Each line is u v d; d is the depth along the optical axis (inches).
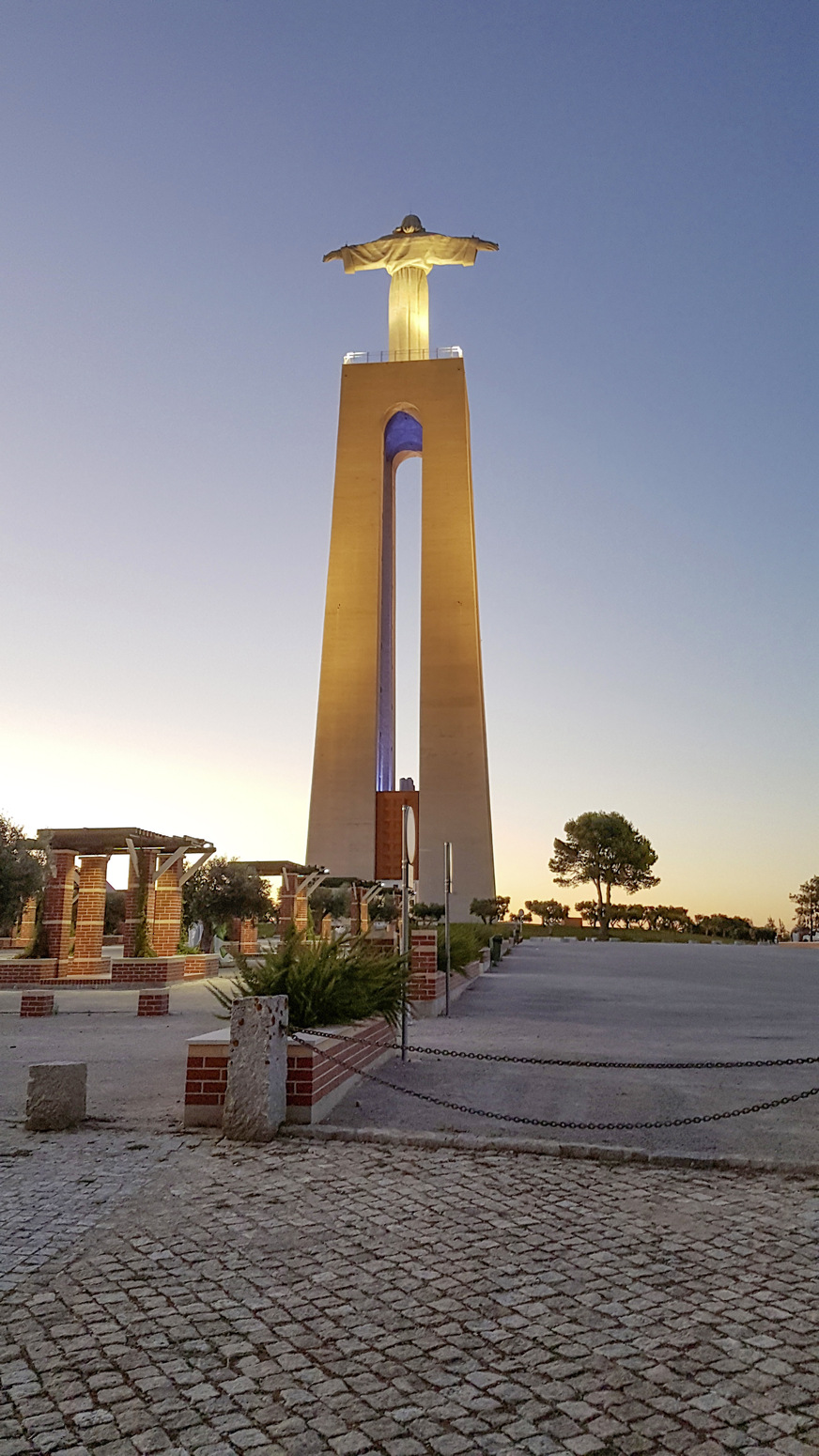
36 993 690.8
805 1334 154.7
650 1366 143.3
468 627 3248.0
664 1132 298.5
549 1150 271.4
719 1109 331.0
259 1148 272.1
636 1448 121.5
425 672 3211.1
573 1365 143.4
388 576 3740.2
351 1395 134.3
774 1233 203.5
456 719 3144.7
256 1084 282.8
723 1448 121.9
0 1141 277.7
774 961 1518.2
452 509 3380.9
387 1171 249.6
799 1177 249.1
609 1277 178.5
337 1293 169.8
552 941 2650.1
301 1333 153.6
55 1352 146.3
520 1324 157.5
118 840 1024.9
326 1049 319.9
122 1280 174.4
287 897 1373.0
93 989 975.0
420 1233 201.8
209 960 1167.0
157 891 1135.6
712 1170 255.3
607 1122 309.4
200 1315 159.8
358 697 3208.7
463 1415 129.4
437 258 3656.5
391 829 3125.0
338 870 3031.5
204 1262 183.9
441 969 815.7
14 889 954.1
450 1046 476.1
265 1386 136.5
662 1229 206.2
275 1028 288.4
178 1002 810.8
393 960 432.5
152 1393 134.4
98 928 1080.8
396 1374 140.3
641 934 3425.2
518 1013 672.4
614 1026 580.7
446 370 3526.1
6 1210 214.2
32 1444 121.7
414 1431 125.4
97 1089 364.5
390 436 3764.8
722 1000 780.0
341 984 379.9
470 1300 167.0
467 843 3026.6
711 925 3570.4
